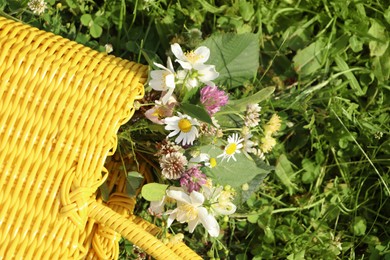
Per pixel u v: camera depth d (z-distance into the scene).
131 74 0.54
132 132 0.59
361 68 0.72
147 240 0.51
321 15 0.73
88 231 0.54
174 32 0.69
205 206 0.55
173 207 0.58
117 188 0.58
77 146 0.51
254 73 0.64
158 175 0.59
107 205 0.57
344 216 0.72
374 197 0.72
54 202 0.50
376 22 0.72
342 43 0.72
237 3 0.70
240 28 0.71
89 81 0.52
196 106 0.53
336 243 0.69
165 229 0.55
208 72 0.55
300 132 0.72
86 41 0.67
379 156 0.72
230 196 0.56
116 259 0.55
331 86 0.71
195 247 0.69
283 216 0.71
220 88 0.61
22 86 0.51
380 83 0.72
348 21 0.72
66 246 0.50
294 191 0.71
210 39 0.62
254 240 0.70
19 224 0.50
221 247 0.67
